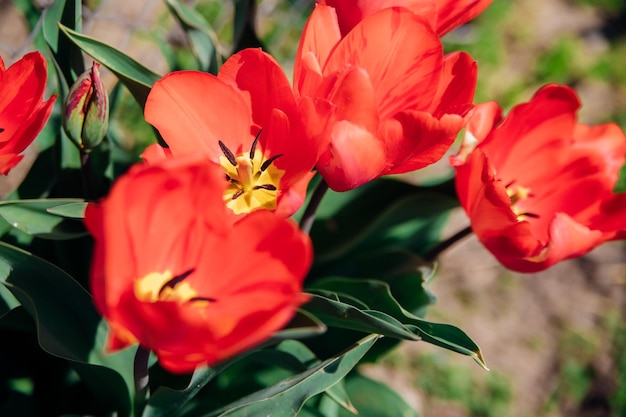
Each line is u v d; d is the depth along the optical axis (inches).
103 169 21.7
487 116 20.0
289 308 14.4
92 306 19.6
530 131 20.8
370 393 26.4
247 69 17.4
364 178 17.5
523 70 52.1
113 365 20.5
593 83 53.3
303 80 17.6
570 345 41.3
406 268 22.7
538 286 43.4
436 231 25.5
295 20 44.4
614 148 21.1
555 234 19.1
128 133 36.3
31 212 18.4
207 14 42.8
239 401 19.3
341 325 19.6
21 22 35.7
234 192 17.9
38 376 22.9
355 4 18.7
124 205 14.2
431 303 22.3
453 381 38.0
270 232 14.9
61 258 21.5
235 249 15.2
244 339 14.2
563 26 56.6
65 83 20.1
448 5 19.0
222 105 17.4
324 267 23.7
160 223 15.1
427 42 17.6
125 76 18.8
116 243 13.9
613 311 43.6
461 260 42.3
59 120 23.2
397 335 17.9
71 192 21.5
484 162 18.7
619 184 45.4
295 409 20.1
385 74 17.9
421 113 17.2
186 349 14.6
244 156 17.8
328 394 22.5
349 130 16.7
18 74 17.6
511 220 18.9
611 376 40.7
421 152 17.7
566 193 21.3
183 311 14.1
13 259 18.3
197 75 17.0
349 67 16.8
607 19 58.9
